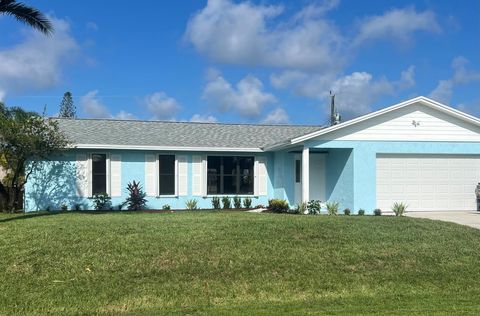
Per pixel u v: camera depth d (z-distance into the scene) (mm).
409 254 11359
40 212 19938
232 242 11539
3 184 22078
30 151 19578
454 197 21656
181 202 23125
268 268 10156
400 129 21203
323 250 11297
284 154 23078
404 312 8016
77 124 24797
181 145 22922
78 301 8469
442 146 21500
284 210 20562
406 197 21250
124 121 26312
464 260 11234
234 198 23484
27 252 10539
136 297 8688
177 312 8062
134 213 19297
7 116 21109
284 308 8281
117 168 22328
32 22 17031
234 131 26266
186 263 10203
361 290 9406
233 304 8562
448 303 8641
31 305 8281
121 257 10391
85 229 12586
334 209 20031
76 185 21766
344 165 21562
